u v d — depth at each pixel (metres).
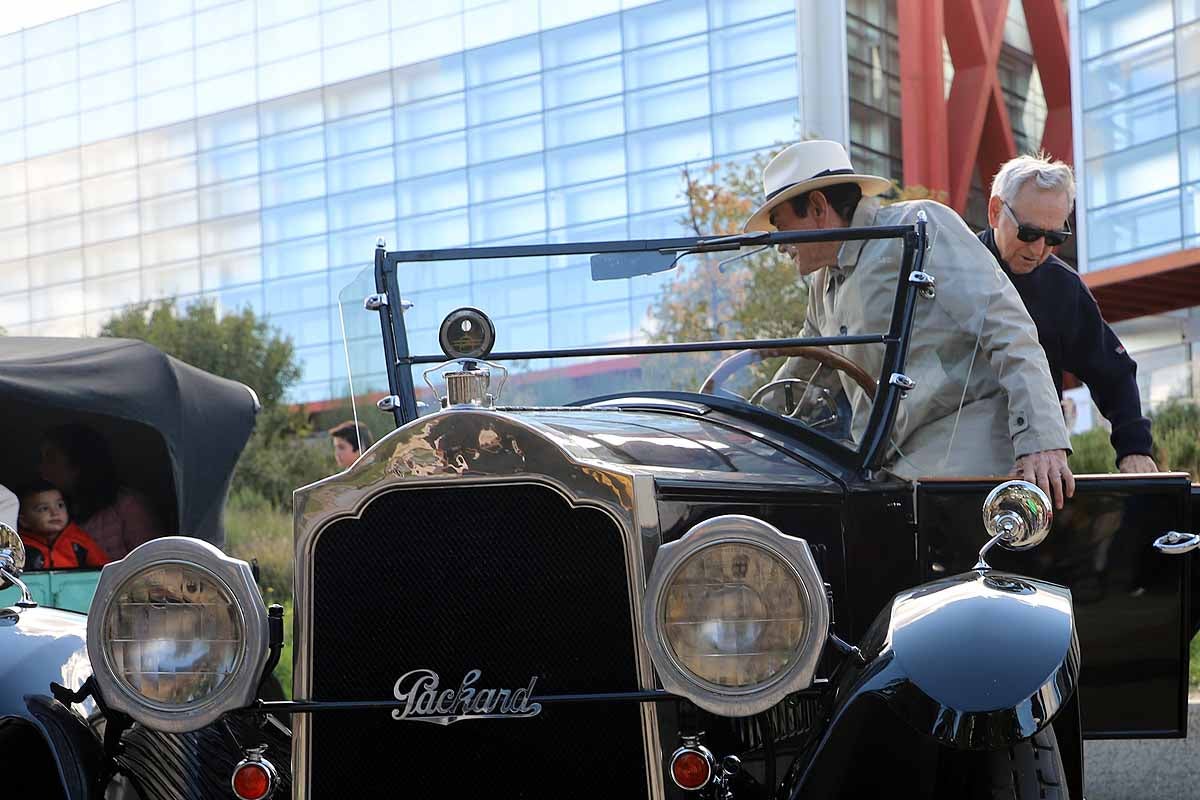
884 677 2.25
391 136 26.16
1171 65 17.75
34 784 2.67
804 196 3.64
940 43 26.30
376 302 3.31
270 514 15.33
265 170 29.03
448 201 24.84
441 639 2.44
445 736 2.45
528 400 3.40
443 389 3.24
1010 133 29.77
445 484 2.44
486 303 3.32
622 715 2.41
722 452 2.90
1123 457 4.03
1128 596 3.05
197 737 2.81
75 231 32.69
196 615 2.37
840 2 24.47
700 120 22.98
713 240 3.25
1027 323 3.29
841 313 3.26
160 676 2.36
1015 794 2.23
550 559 2.42
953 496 2.90
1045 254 4.01
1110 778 4.75
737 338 3.30
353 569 2.46
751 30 23.14
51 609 3.02
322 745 2.47
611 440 2.76
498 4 24.45
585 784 2.42
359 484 2.46
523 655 2.42
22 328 33.41
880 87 26.16
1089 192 18.98
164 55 31.20
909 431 3.24
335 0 27.53
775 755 2.66
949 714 2.16
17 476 7.36
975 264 3.32
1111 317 20.42
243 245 29.62
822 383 3.20
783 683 2.23
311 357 27.92
